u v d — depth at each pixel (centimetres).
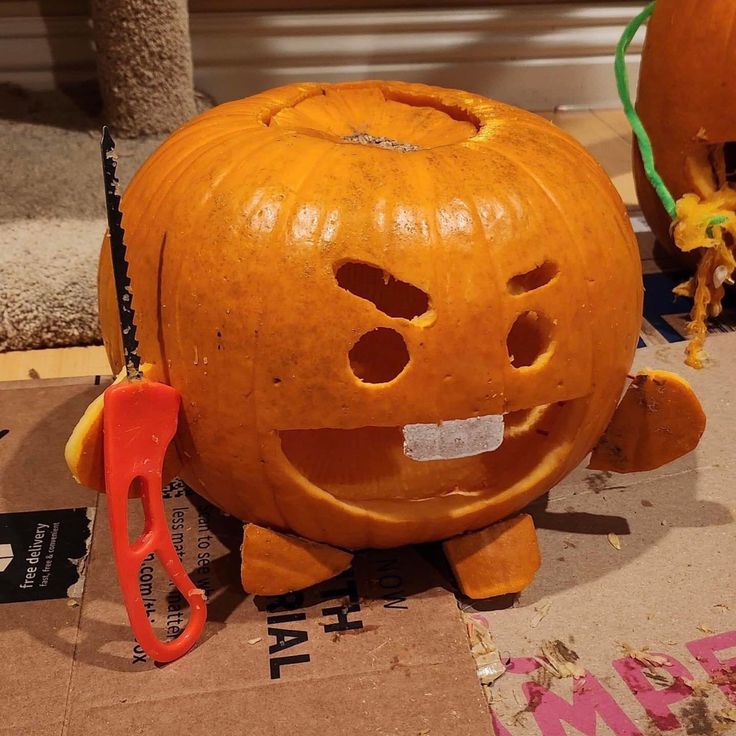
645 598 84
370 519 77
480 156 75
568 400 79
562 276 73
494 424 73
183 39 156
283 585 80
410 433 73
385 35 186
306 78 188
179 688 73
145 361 76
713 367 118
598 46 195
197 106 171
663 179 126
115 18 149
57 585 84
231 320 70
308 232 69
